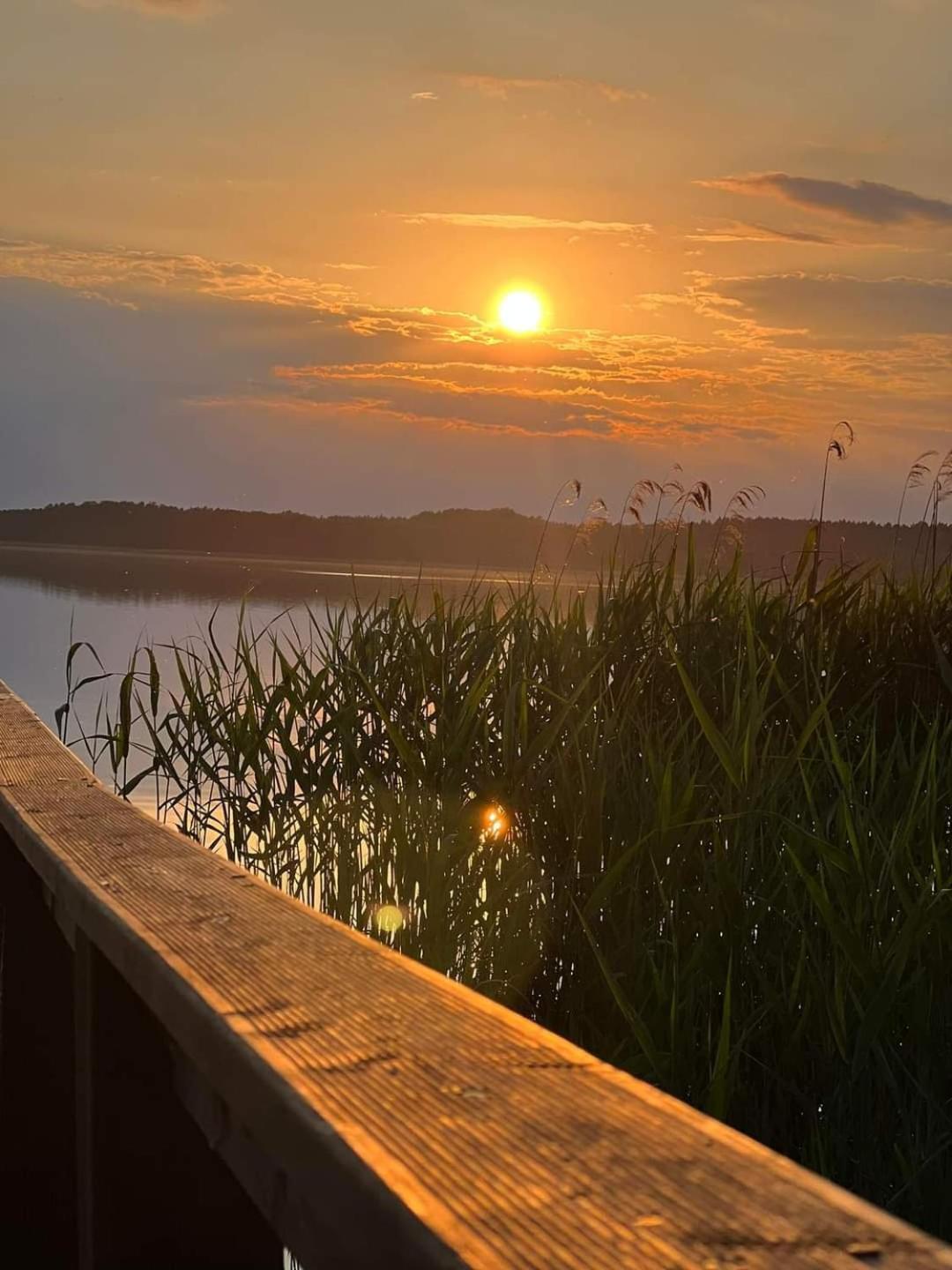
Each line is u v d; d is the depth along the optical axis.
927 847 2.95
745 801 2.96
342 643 4.88
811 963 2.67
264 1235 1.12
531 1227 0.51
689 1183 0.55
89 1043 1.10
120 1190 1.09
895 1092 2.32
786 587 4.67
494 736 4.12
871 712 4.16
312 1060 0.70
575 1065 0.70
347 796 4.24
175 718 4.73
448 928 3.48
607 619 4.43
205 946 0.92
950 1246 0.49
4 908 1.55
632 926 2.96
